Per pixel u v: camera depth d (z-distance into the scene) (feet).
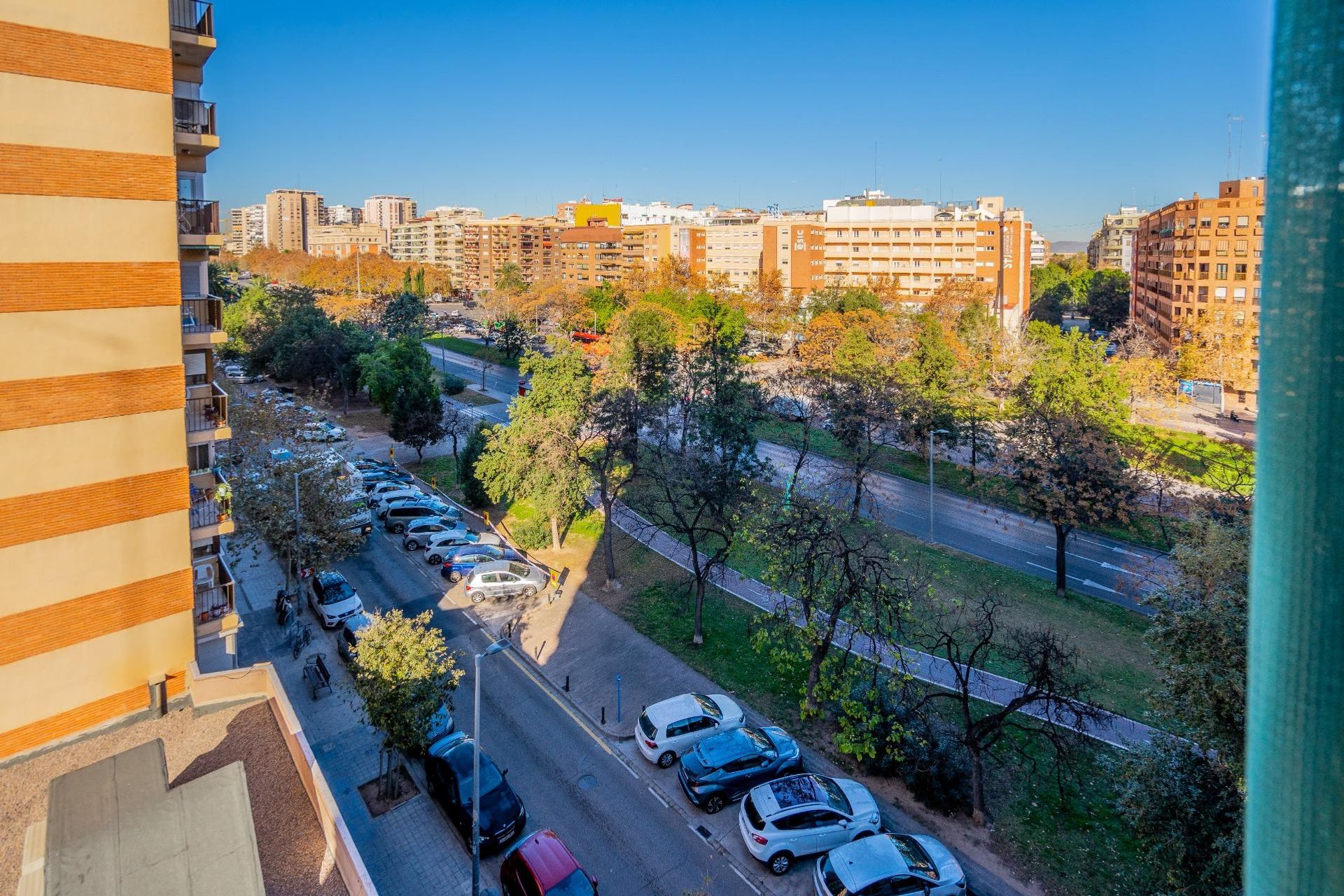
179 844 39.88
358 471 151.84
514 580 107.14
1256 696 7.47
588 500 144.25
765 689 86.94
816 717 81.76
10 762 54.85
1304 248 6.79
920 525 140.77
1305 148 6.80
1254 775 7.48
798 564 77.66
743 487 114.83
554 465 116.06
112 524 58.90
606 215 555.28
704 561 118.93
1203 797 53.16
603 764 74.84
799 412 182.29
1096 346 161.79
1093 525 113.19
